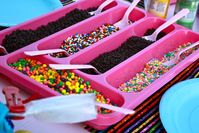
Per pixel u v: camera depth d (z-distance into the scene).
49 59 0.90
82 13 1.14
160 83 0.86
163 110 0.78
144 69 0.97
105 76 0.86
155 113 0.81
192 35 1.08
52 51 0.93
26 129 0.74
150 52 0.99
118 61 0.96
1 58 0.87
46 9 1.16
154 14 1.14
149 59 1.00
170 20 1.09
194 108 0.82
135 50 1.02
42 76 0.86
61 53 0.97
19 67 0.88
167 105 0.79
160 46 1.02
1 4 1.15
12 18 1.09
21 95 0.83
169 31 1.11
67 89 0.82
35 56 0.91
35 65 0.90
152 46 0.99
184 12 1.09
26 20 1.09
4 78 0.88
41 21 1.07
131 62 0.93
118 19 1.18
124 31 1.05
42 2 1.19
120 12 1.17
